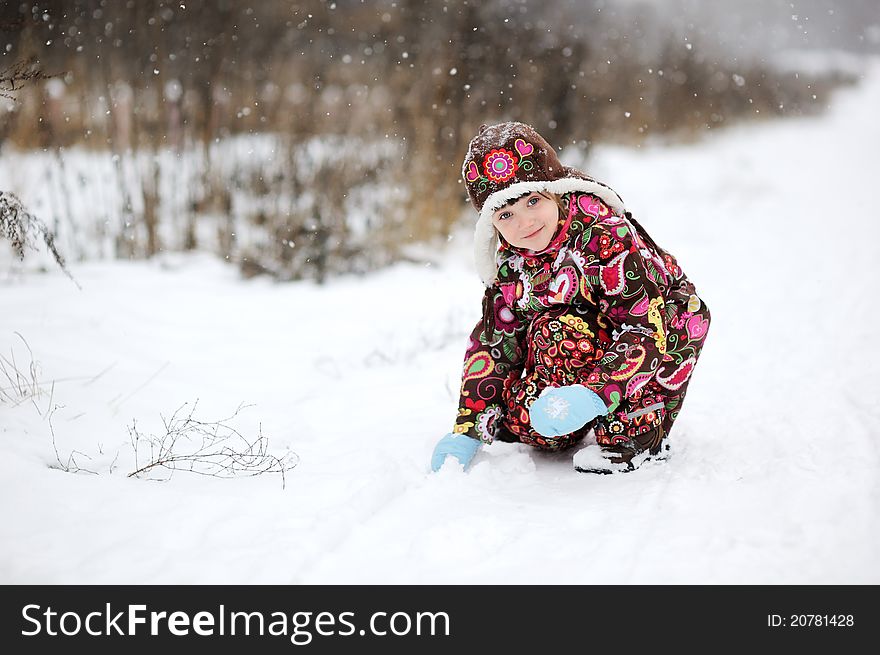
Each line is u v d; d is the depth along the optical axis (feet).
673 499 10.98
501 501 11.19
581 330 11.91
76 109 29.91
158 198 26.68
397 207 29.14
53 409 13.42
